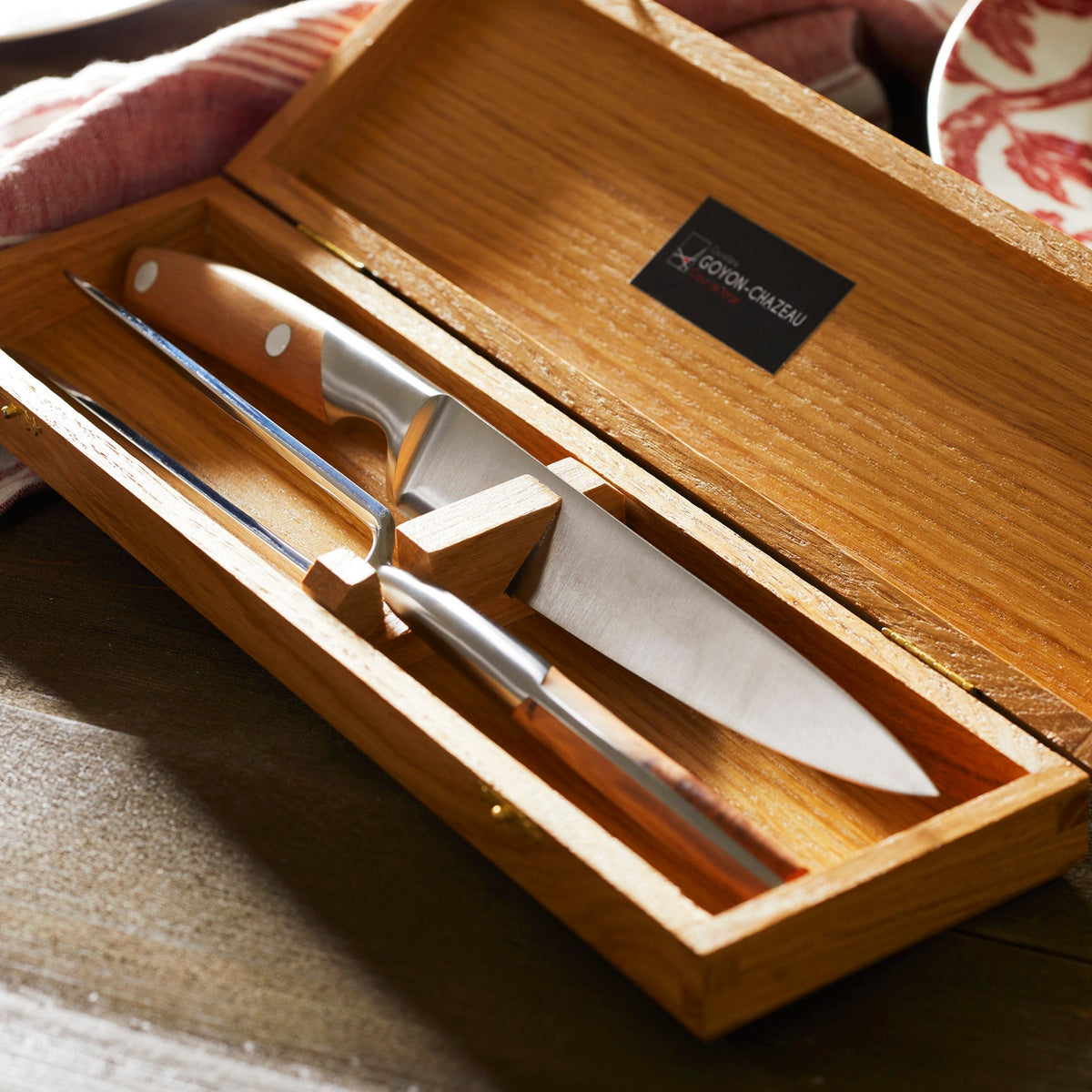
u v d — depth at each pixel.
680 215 0.71
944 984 0.50
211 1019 0.48
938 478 0.61
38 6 0.89
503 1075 0.46
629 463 0.63
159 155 0.78
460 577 0.57
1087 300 0.61
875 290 0.65
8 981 0.49
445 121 0.78
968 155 0.74
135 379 0.73
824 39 0.88
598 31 0.76
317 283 0.73
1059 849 0.52
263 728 0.59
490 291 0.73
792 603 0.58
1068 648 0.57
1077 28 0.75
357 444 0.71
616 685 0.60
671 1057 0.47
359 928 0.51
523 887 0.50
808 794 0.56
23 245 0.73
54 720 0.59
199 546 0.57
